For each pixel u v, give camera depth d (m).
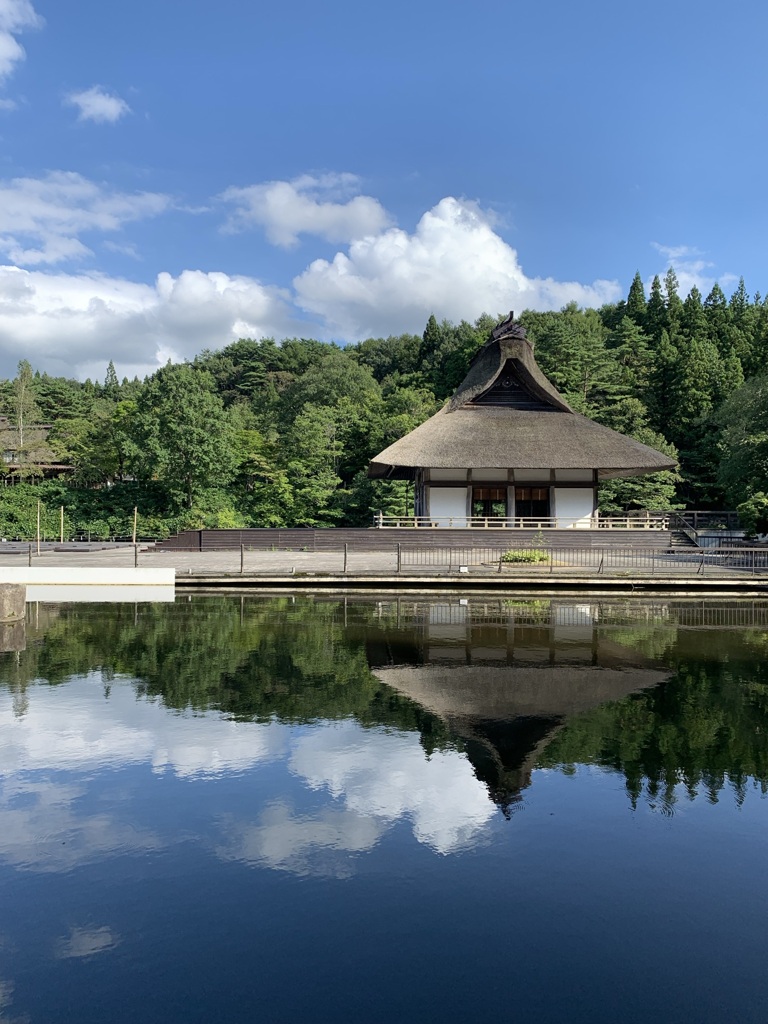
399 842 4.72
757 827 4.96
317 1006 3.19
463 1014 3.14
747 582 19.22
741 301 77.94
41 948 3.62
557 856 4.55
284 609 15.62
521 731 6.92
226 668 9.61
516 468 29.50
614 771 5.92
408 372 82.38
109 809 5.18
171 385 41.47
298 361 94.69
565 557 25.31
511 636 12.20
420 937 3.72
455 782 5.67
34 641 11.47
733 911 3.98
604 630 12.92
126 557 26.70
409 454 29.80
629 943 3.69
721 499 47.12
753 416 33.47
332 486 44.31
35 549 30.80
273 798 5.38
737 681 8.96
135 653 10.55
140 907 3.97
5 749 6.38
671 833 4.86
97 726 7.04
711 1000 3.26
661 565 22.88
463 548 27.17
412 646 11.22
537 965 3.51
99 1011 3.16
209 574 19.92
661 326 67.81
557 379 50.09
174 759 6.15
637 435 44.38
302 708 7.68
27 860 4.46
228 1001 3.24
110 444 45.62
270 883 4.21
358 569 21.75
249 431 49.19
